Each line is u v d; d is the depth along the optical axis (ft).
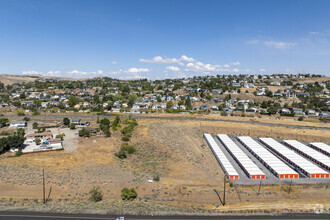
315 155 213.87
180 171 180.14
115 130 280.31
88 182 153.28
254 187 158.10
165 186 155.63
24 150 208.85
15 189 139.85
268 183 162.91
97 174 165.27
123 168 179.83
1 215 116.37
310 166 186.50
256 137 281.74
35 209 123.13
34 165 174.29
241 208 130.72
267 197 144.05
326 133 281.54
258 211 127.54
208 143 247.91
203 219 118.73
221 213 124.77
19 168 167.43
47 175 158.61
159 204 133.39
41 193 138.51
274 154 226.38
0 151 197.47
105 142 237.25
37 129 285.84
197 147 235.20
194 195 144.46
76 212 121.39
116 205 129.59
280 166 185.98
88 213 120.88
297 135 277.85
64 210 122.93
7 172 159.22
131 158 203.62
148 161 197.16
